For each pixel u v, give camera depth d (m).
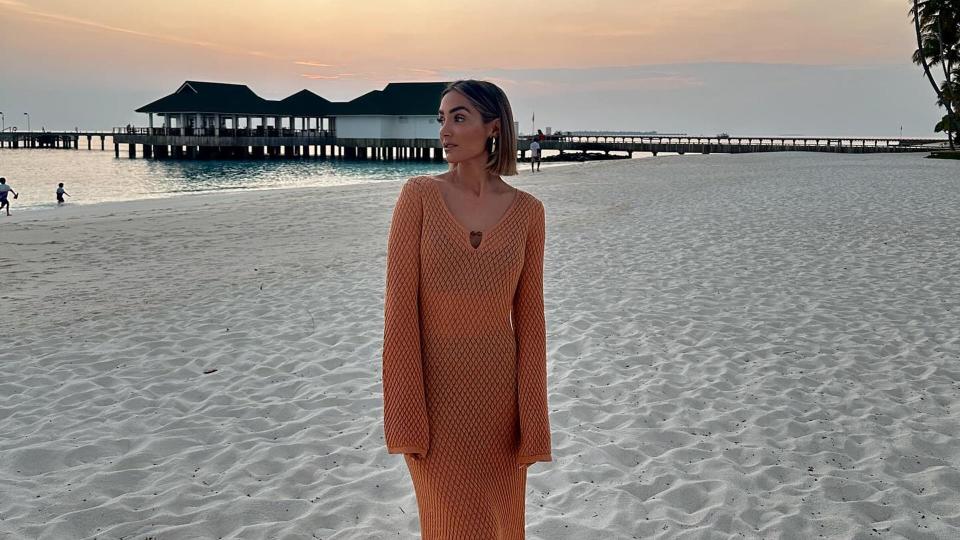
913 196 19.30
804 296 8.82
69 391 5.79
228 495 4.04
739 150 71.00
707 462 4.44
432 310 2.35
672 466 4.42
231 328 7.65
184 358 6.63
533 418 2.43
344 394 5.69
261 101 81.94
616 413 5.30
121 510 3.85
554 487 4.16
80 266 11.41
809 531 3.66
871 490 4.09
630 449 4.67
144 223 16.64
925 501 3.98
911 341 7.02
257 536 3.61
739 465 4.46
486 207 2.38
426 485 2.40
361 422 5.13
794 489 4.12
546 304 8.52
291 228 15.80
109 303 8.83
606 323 7.70
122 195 33.09
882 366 6.34
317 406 5.46
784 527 3.68
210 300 8.94
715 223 14.93
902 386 5.84
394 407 2.31
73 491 4.08
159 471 4.36
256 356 6.66
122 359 6.61
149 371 6.29
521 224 2.40
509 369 2.42
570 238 13.45
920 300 8.55
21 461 4.46
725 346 6.91
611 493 4.04
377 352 6.77
